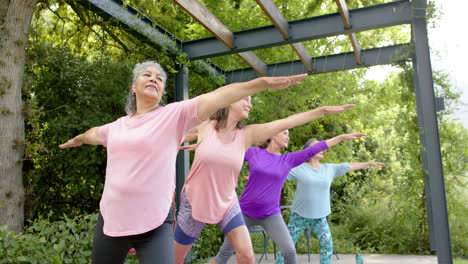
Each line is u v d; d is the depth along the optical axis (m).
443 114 5.16
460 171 5.21
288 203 8.88
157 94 1.91
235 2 6.19
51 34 7.00
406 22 5.07
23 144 4.34
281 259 3.58
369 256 6.40
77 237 3.46
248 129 2.64
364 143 11.44
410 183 6.74
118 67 6.02
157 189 1.73
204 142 2.58
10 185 4.18
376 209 7.80
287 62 7.34
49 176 6.37
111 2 4.66
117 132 1.83
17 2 4.30
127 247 1.80
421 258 6.10
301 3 8.00
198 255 6.07
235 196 2.68
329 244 3.82
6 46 4.25
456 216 5.48
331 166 4.02
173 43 5.57
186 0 4.49
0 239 2.86
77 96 6.12
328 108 2.39
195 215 2.64
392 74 9.05
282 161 3.21
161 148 1.74
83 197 6.62
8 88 4.23
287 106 8.56
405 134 6.85
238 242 2.56
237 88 1.62
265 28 5.68
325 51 9.08
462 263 5.23
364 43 7.14
